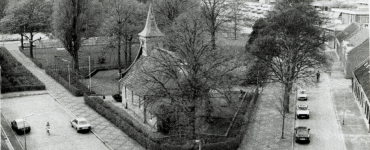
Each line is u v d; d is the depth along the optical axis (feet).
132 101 282.77
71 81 359.87
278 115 281.13
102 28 408.87
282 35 297.94
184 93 226.38
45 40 519.60
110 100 317.63
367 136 244.42
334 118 274.98
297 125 263.29
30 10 440.86
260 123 266.98
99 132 253.03
